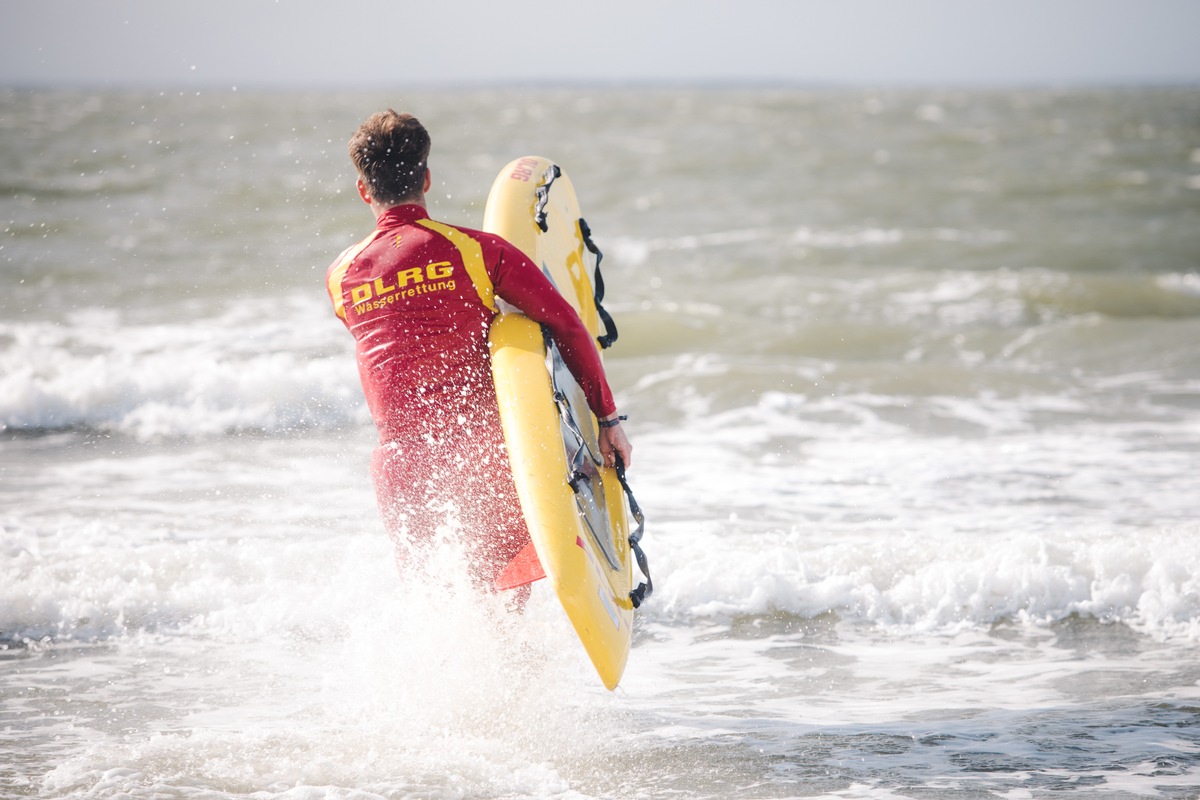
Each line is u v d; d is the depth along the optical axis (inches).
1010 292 1913.1
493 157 4960.6
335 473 950.4
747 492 882.1
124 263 2112.5
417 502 449.1
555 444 432.8
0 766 441.7
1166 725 482.0
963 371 1286.9
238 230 2554.1
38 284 1891.0
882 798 411.2
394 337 442.6
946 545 672.4
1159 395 1219.2
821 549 676.1
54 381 1181.1
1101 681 538.6
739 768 439.8
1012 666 561.6
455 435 446.0
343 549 701.9
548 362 463.2
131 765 429.1
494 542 450.9
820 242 2551.7
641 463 982.4
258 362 1290.6
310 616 619.2
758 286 1989.4
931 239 2598.4
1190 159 4810.5
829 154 5054.1
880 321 1763.0
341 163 4227.4
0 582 628.1
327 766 429.7
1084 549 651.5
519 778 422.3
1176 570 628.7
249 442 1073.5
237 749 446.3
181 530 776.9
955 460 975.0
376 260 445.1
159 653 580.1
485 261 445.4
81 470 961.5
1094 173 4168.3
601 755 451.8
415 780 416.5
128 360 1327.5
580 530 428.8
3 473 951.0
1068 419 1117.1
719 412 1156.5
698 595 643.5
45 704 514.6
